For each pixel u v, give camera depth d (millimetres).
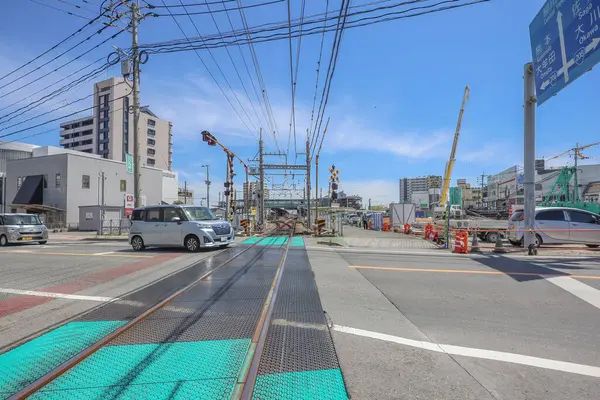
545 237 13375
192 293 6711
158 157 99562
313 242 18109
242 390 3049
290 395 3008
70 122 97750
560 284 7199
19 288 7289
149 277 8352
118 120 89062
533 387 3143
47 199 38719
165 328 4711
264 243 17234
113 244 18141
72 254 12961
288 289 6973
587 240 13203
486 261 10484
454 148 40188
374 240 18859
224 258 11469
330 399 2941
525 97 13180
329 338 4328
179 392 3033
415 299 6168
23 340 4324
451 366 3564
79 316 5309
